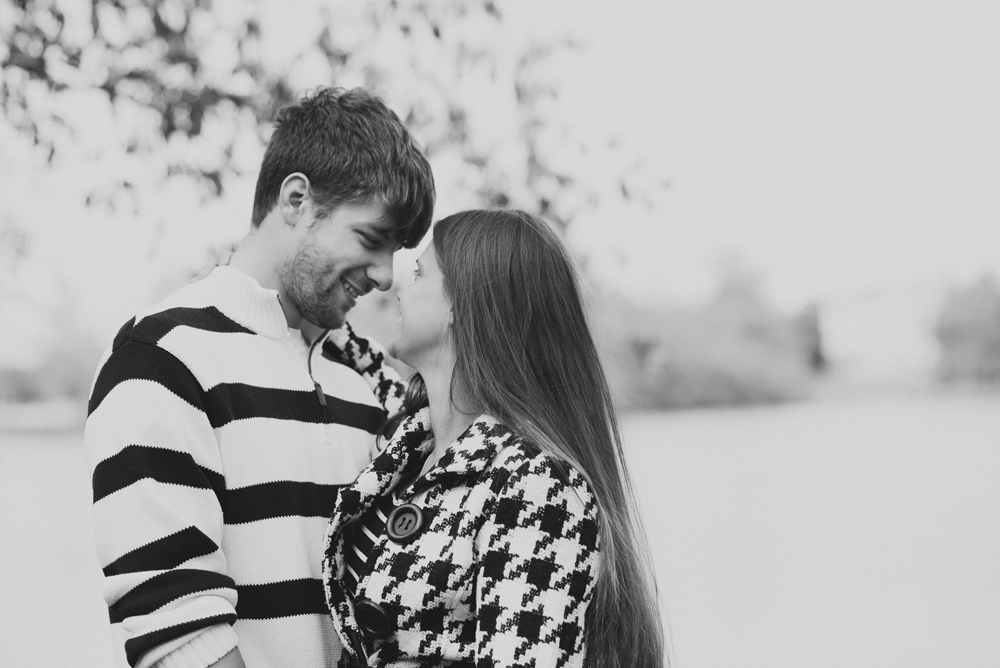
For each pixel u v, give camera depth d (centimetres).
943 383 3092
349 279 188
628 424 207
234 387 175
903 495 1606
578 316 174
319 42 349
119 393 165
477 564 159
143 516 158
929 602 997
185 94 335
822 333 2772
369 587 162
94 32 333
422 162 193
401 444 175
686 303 2334
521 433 164
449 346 176
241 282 184
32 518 1639
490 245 172
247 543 172
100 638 935
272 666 170
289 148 187
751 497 1539
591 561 158
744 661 786
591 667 161
